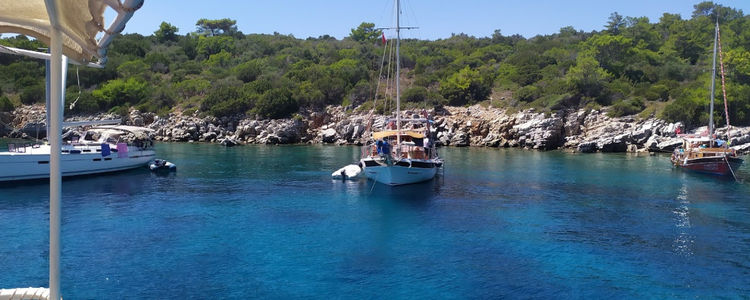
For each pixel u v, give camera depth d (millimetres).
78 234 26688
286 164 56938
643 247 25406
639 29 120438
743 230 28609
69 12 5820
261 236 26875
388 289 19859
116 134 59938
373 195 38562
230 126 92375
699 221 30734
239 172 50344
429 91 96062
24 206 32875
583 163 59344
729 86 79750
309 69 107688
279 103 91938
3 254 23094
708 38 115438
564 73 100625
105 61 8406
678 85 90062
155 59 122000
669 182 45344
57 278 7008
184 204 34562
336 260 23172
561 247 25344
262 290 19609
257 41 150250
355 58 121812
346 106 94125
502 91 96750
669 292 19734
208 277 20859
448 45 137625
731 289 20047
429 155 46844
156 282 20219
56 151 6648
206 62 128375
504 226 29359
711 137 54156
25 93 97625
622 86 90188
